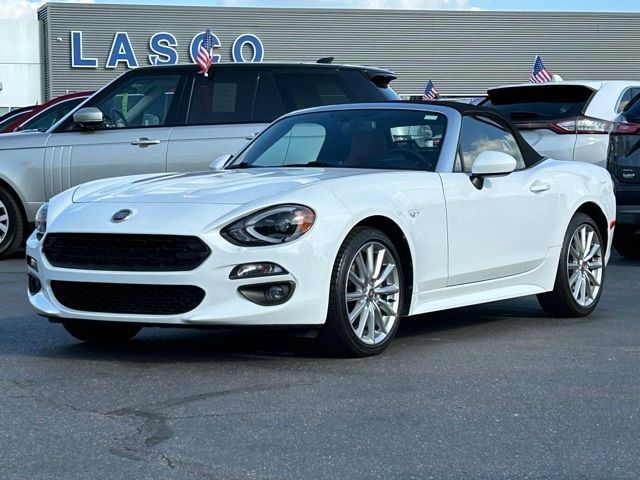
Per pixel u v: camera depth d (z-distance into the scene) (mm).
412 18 45625
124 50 42625
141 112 10047
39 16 43719
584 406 4594
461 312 7266
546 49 46750
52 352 5746
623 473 3695
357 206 5336
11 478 3605
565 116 11070
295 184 5387
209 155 9805
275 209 5102
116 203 5398
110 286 5156
